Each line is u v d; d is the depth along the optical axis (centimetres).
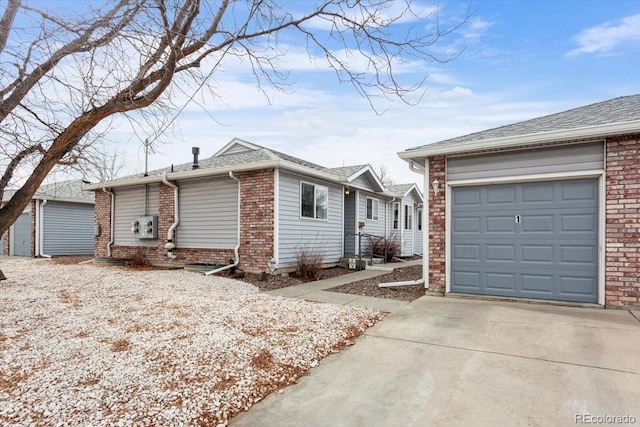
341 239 1316
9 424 245
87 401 276
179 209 1179
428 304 630
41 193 1664
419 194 1962
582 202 604
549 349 396
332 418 269
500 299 656
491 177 671
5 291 715
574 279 607
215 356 369
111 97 436
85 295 679
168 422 254
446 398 296
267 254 982
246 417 271
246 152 1373
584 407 277
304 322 502
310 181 1134
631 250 560
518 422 260
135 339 418
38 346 392
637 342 412
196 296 675
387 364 368
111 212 1380
